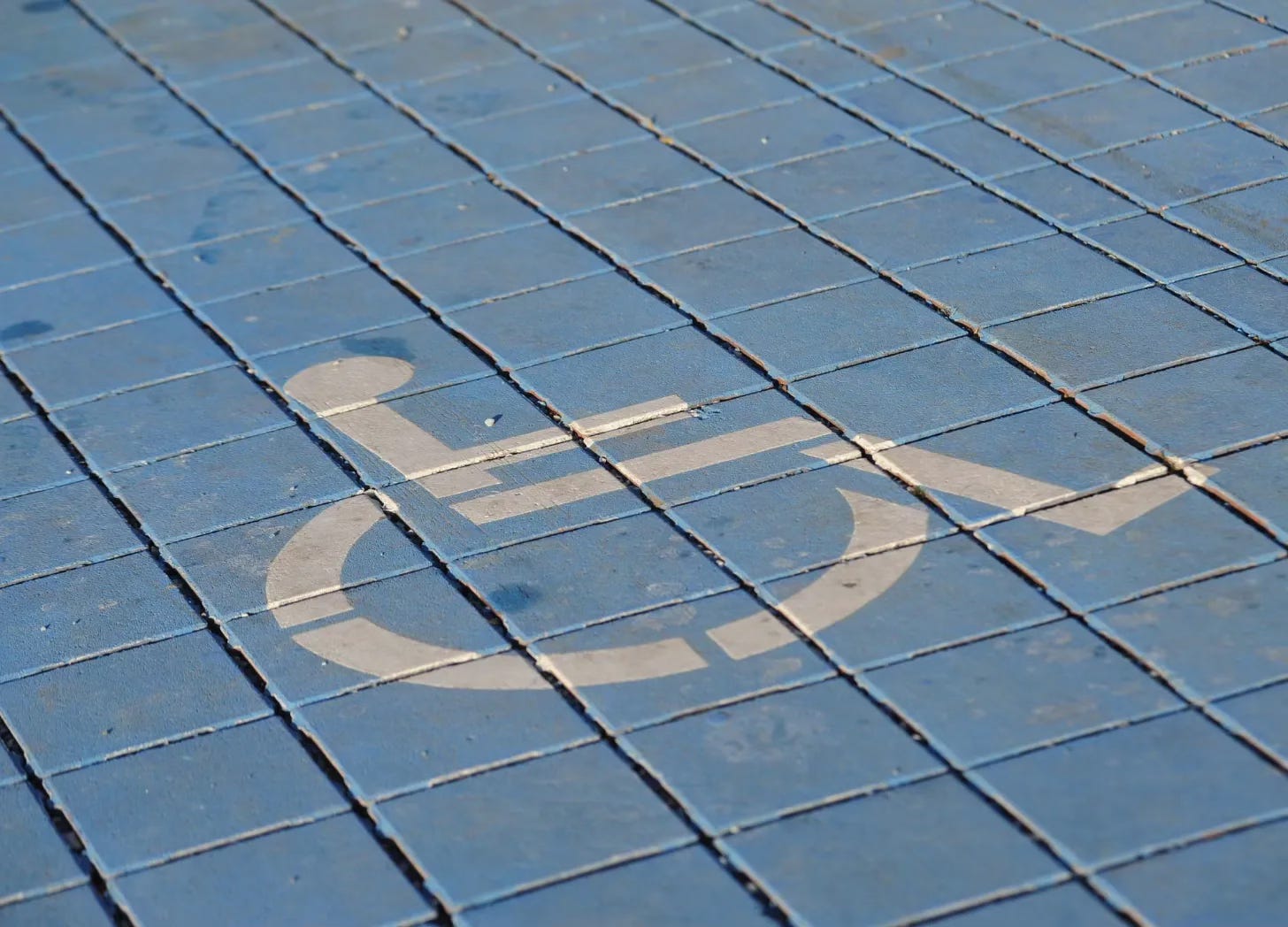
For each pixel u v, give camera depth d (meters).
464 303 4.90
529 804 3.21
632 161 5.59
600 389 4.45
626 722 3.37
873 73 5.99
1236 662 3.35
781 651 3.51
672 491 4.03
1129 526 3.75
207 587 3.89
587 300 4.86
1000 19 6.30
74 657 3.72
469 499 4.09
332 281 5.09
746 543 3.83
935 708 3.32
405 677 3.56
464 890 3.04
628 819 3.15
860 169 5.39
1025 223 5.00
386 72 6.37
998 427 4.12
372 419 4.43
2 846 3.26
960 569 3.68
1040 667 3.39
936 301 4.67
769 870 3.01
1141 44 5.99
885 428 4.17
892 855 3.01
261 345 4.81
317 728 3.45
